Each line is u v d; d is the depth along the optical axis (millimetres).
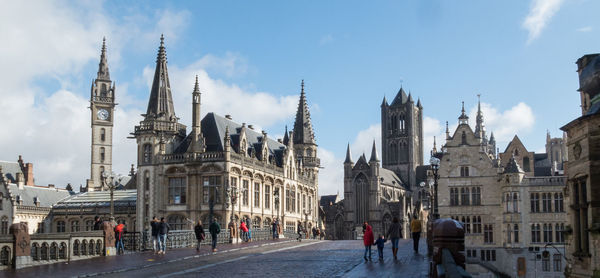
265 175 92125
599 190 21297
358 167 182375
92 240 38125
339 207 183500
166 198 84250
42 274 27844
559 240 87875
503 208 91000
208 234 56812
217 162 81250
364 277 25734
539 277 88000
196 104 84625
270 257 39094
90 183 132250
